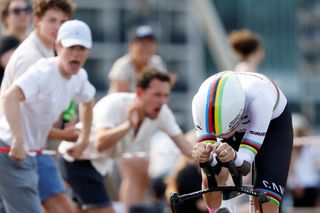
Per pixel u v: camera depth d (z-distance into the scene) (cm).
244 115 1381
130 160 2297
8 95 1641
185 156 2036
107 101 2011
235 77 1340
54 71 1681
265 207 1377
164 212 2333
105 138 1947
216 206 1425
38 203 1728
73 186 2033
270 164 1402
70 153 1844
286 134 1435
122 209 2331
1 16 2075
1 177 1702
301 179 2605
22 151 1636
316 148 2648
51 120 1719
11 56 1833
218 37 3269
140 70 2342
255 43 2314
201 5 3281
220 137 1361
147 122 1989
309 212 2595
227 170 1425
